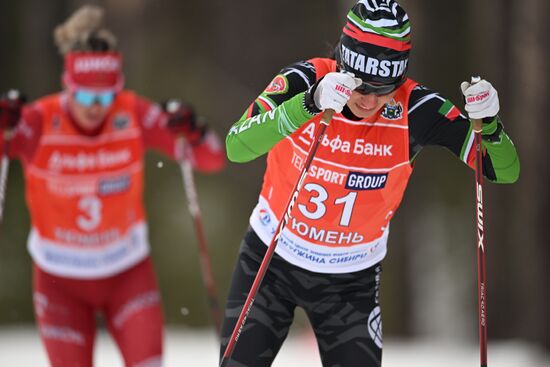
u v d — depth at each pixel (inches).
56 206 660.1
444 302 1567.4
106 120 668.1
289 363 959.0
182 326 1610.5
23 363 932.6
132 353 641.6
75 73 644.1
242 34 1900.8
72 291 660.1
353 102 444.1
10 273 1584.6
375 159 456.8
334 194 463.5
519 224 1130.0
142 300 658.2
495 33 1143.0
